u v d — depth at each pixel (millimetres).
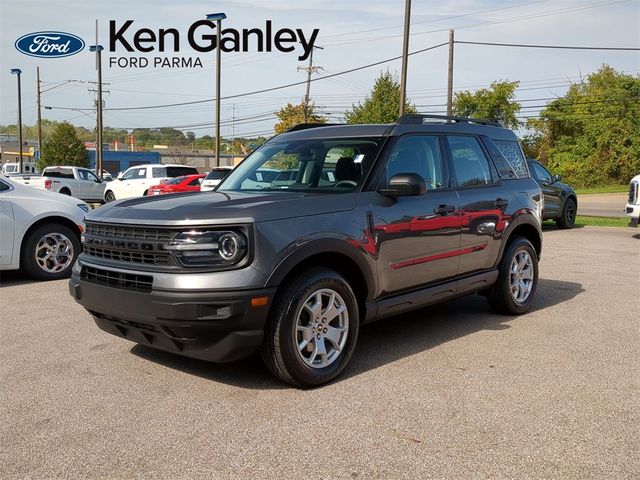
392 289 4961
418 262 5145
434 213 5266
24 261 8211
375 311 4832
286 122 51312
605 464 3221
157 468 3188
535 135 66188
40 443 3471
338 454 3330
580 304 7008
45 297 7281
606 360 4945
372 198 4801
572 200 16500
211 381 4438
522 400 4086
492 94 66812
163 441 3490
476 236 5762
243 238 3996
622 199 37531
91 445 3443
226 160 89750
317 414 3854
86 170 28453
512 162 6645
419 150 5398
